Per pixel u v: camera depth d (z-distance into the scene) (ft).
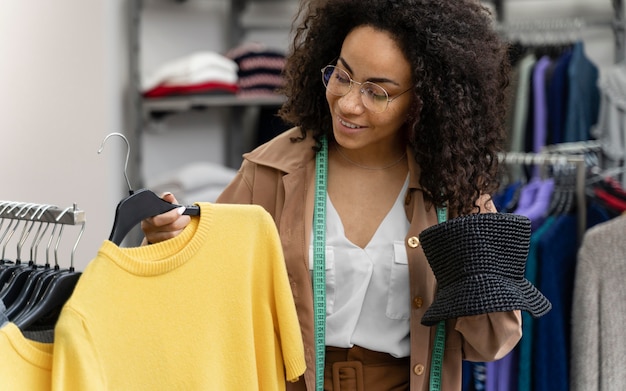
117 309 4.22
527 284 4.86
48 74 10.36
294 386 5.27
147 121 11.60
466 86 4.95
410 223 5.22
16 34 9.98
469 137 4.99
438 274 4.88
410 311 5.15
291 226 5.21
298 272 5.14
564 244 7.15
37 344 3.95
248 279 4.73
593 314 6.48
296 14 5.62
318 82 5.36
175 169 12.69
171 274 4.45
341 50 5.06
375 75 4.83
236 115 13.42
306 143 5.42
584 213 7.32
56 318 4.39
